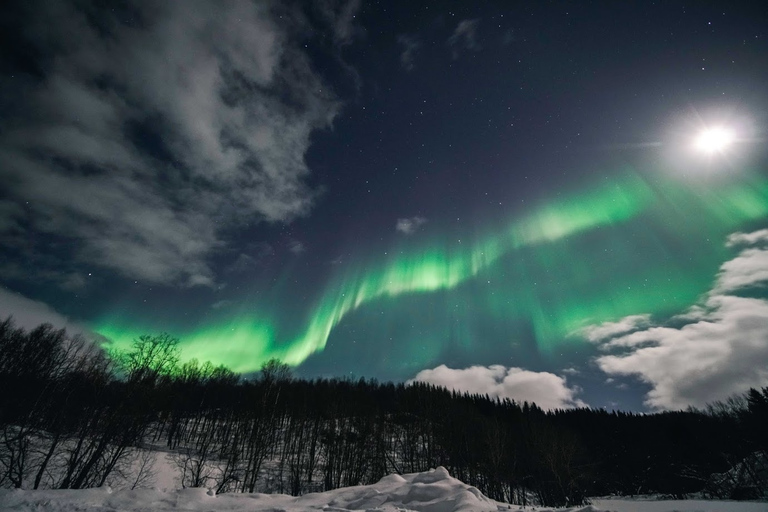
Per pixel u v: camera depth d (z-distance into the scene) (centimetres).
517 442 6819
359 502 1533
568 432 7012
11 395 3447
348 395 9075
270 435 5409
